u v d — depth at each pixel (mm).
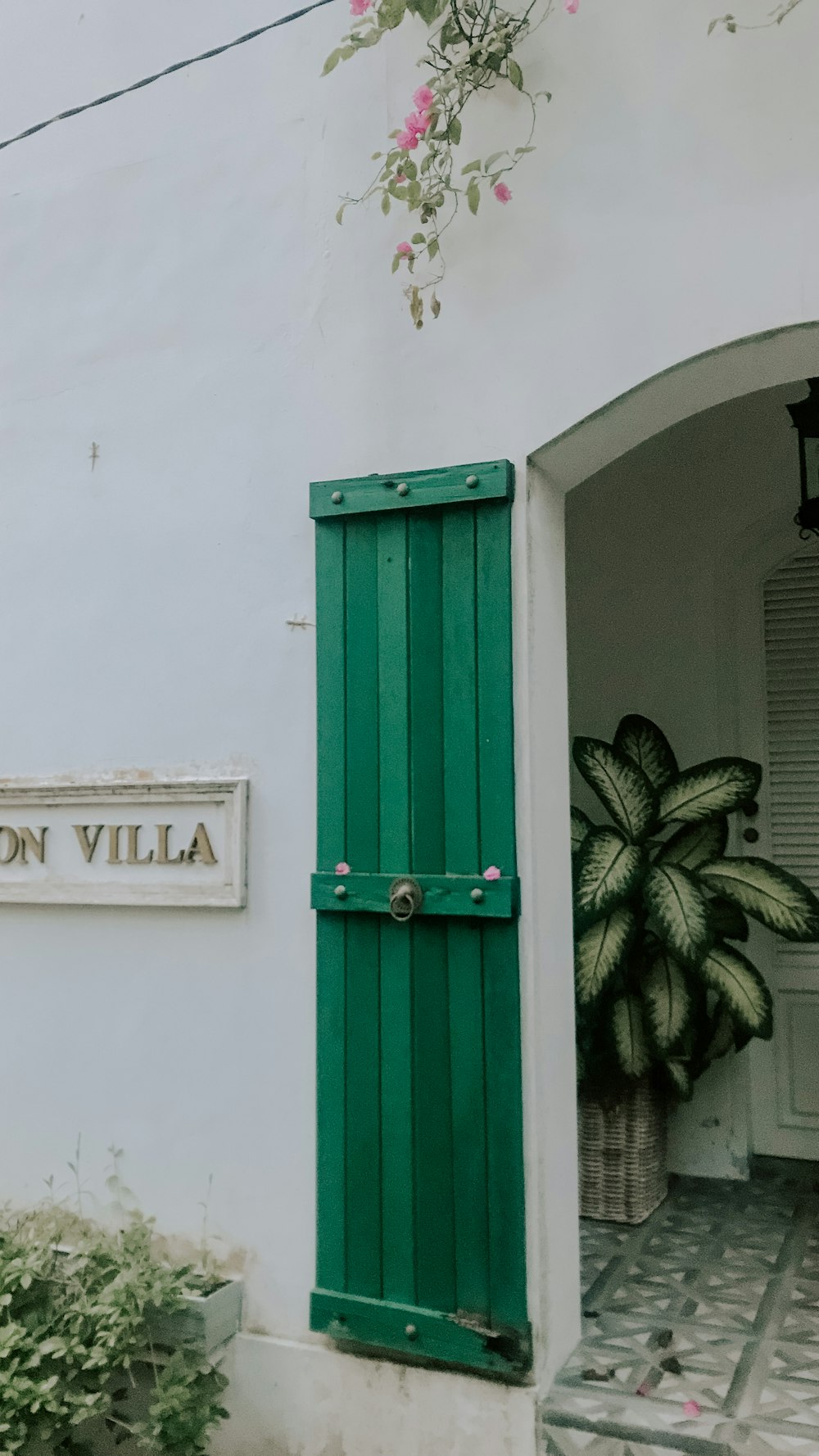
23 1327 2650
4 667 3344
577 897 3326
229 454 3049
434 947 2621
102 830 3123
